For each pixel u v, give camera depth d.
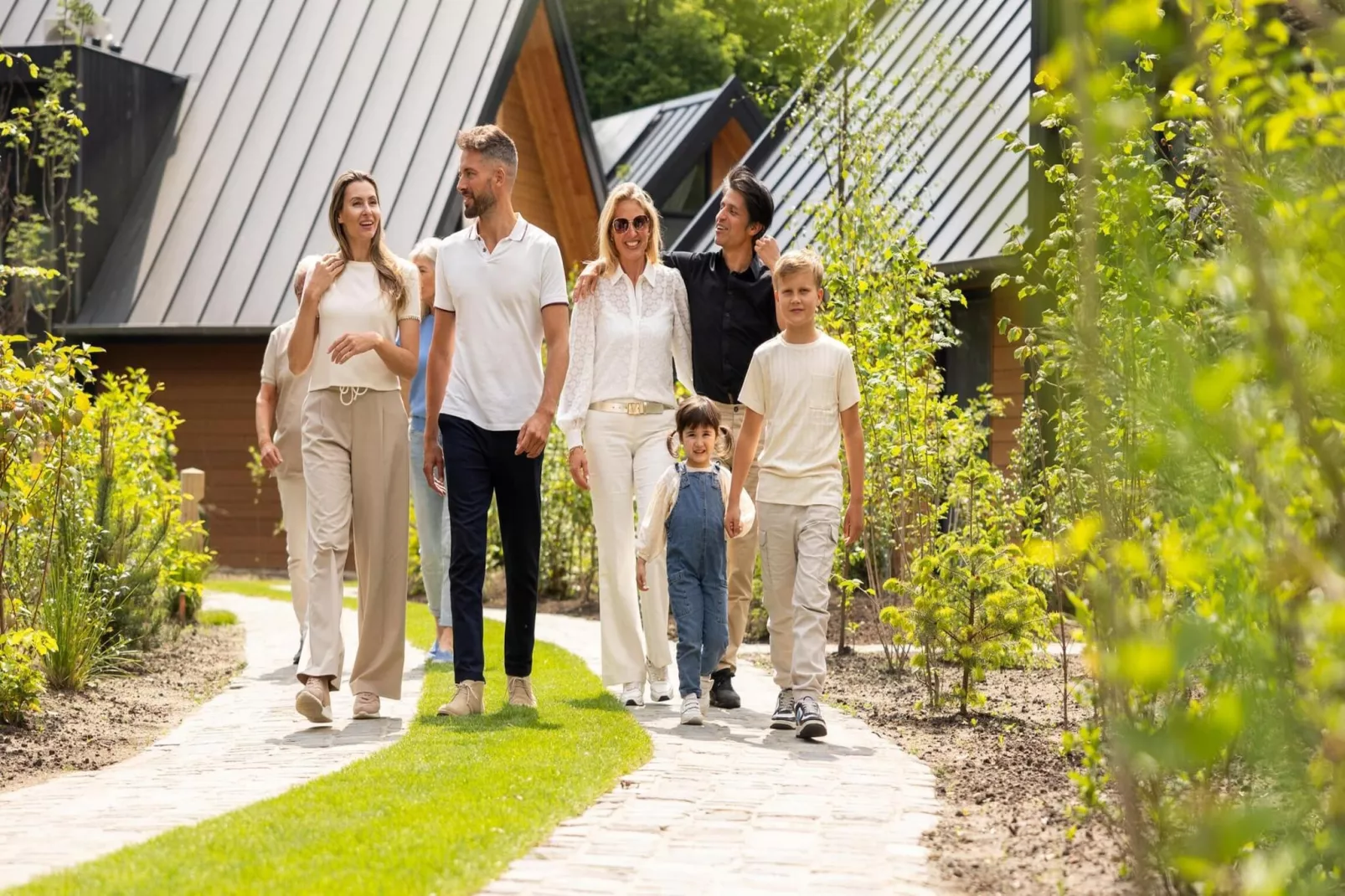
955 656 7.41
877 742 6.51
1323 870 3.56
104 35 22.89
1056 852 4.42
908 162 13.16
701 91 40.88
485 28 22.70
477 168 7.14
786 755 6.09
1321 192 3.81
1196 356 4.67
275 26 23.89
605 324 7.70
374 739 6.50
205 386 21.55
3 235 19.20
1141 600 4.51
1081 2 2.62
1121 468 5.19
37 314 21.16
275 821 4.54
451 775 5.27
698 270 8.04
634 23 41.53
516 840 4.38
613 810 4.93
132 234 22.05
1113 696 4.01
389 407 7.17
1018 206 14.41
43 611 8.23
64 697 7.91
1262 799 4.13
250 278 21.02
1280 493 3.38
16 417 7.02
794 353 7.01
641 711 7.40
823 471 6.95
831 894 3.92
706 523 7.08
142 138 22.69
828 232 11.03
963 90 16.03
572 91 24.67
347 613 12.67
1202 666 4.21
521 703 7.24
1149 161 6.20
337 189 7.18
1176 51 3.48
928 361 10.46
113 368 21.91
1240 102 4.35
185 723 7.21
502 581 15.81
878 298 10.14
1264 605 3.46
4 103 21.36
